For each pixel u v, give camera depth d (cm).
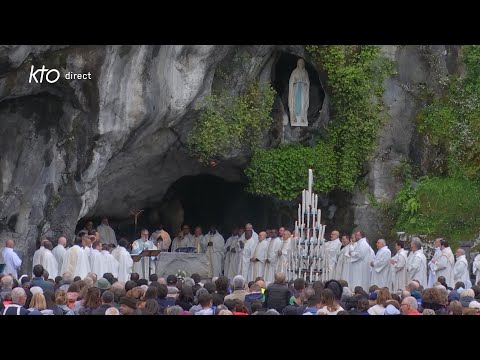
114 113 4744
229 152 5359
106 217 5397
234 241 5384
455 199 5444
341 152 5547
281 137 5547
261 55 5322
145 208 5531
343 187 5534
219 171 5512
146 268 4853
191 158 5359
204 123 5203
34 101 4544
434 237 5400
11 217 4572
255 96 5356
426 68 5588
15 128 4528
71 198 4744
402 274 4812
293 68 5572
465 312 2491
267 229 5731
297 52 5472
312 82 5603
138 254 4622
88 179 4756
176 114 5034
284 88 5584
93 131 4700
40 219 4650
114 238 5303
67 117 4628
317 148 5519
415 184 5544
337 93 5506
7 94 4359
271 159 5441
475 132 5553
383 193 5550
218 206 5831
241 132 5309
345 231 5578
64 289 2734
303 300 2800
